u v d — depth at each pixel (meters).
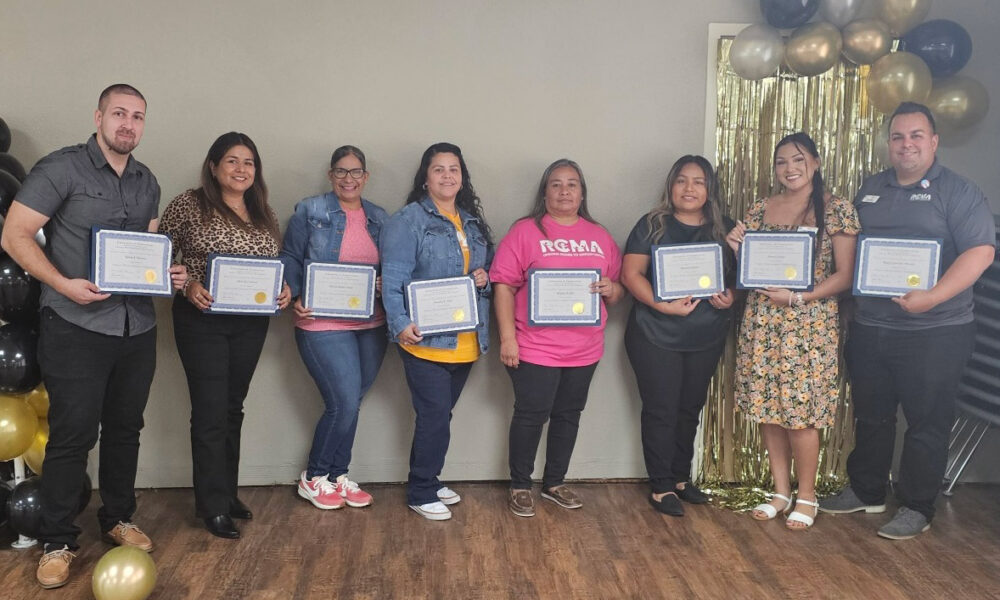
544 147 3.72
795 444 3.38
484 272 3.39
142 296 2.87
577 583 2.84
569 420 3.54
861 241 3.20
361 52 3.61
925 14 3.57
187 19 3.52
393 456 3.78
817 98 3.73
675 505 3.47
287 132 3.61
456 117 3.67
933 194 3.18
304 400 3.70
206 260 3.02
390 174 3.67
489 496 3.65
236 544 3.09
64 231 2.70
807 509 3.37
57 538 2.79
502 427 3.81
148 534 3.17
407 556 3.02
